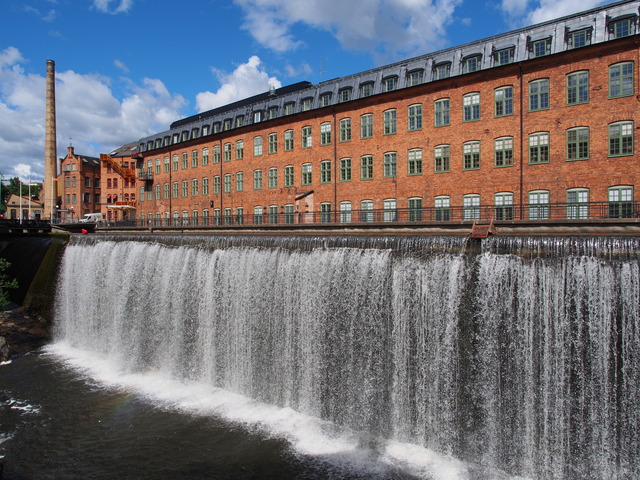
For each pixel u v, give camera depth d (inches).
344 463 533.6
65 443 585.6
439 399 572.7
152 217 2209.6
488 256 540.7
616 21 886.4
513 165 1018.7
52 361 925.8
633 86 866.1
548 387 503.5
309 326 677.3
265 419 653.9
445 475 511.2
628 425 460.4
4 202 3863.2
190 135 1947.6
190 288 840.3
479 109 1065.5
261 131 1589.6
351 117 1307.8
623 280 458.3
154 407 693.9
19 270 1311.5
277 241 727.7
